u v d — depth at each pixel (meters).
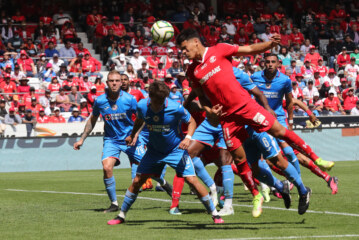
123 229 19.42
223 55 18.34
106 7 87.00
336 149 61.56
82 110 60.72
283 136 18.77
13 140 54.28
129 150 24.56
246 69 68.94
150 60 72.06
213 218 20.31
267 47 18.17
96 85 65.00
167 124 19.34
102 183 39.25
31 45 73.12
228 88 18.22
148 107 19.36
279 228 19.17
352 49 83.12
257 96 20.78
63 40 76.31
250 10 88.62
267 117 18.41
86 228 19.77
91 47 80.88
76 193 32.50
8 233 18.98
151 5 88.25
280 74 27.73
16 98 60.81
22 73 65.75
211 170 50.56
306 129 60.62
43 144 55.12
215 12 93.19
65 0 88.56
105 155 24.06
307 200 19.88
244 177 19.75
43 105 61.09
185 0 89.69
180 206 25.67
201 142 23.91
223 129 19.36
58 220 21.80
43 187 36.56
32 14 85.38
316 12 95.38
